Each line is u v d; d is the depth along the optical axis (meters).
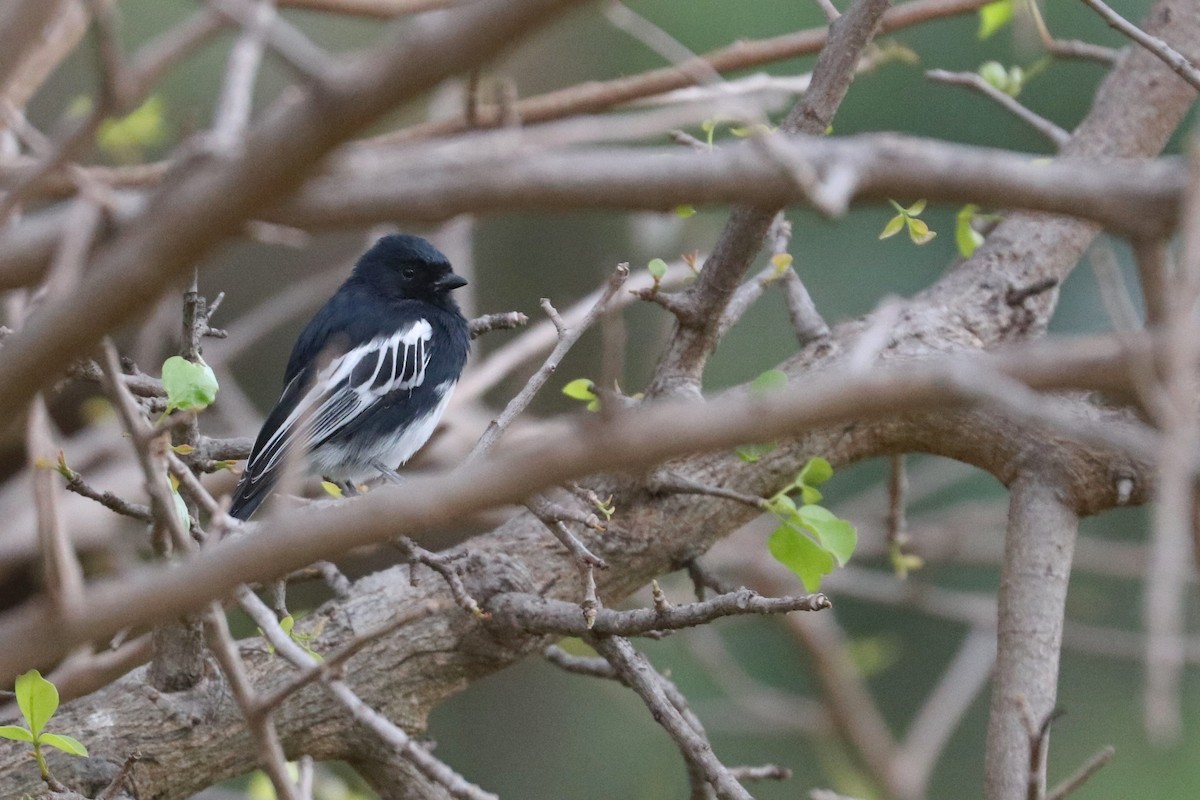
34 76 7.73
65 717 7.35
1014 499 8.41
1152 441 3.20
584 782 16.27
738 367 16.05
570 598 8.16
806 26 15.44
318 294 17.36
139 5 16.25
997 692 7.98
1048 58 10.32
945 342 8.85
